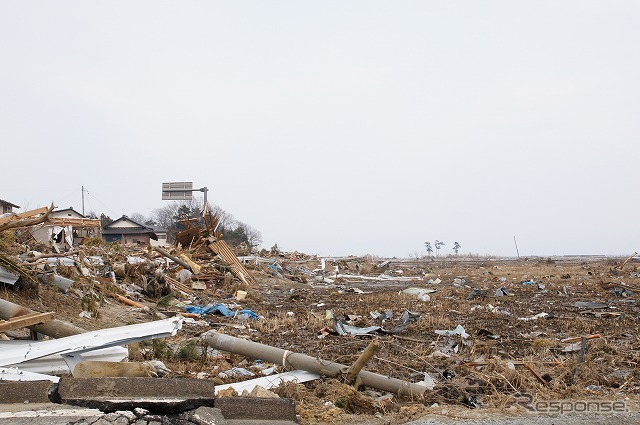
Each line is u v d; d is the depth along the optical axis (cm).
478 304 2120
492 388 818
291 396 736
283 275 3700
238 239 6462
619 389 822
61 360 768
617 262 5359
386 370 973
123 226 5950
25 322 836
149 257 2538
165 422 548
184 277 2514
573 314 1809
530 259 8244
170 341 1180
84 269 1706
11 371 683
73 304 1363
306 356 891
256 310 2019
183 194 3694
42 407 570
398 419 660
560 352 1138
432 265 6209
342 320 1653
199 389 615
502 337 1345
